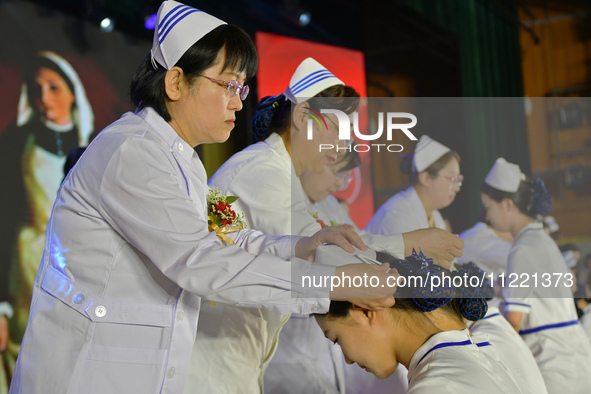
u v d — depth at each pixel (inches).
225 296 53.2
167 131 60.4
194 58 59.1
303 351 75.1
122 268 56.6
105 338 55.1
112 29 179.6
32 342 55.9
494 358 54.9
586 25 250.1
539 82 251.4
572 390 80.6
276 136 69.5
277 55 201.0
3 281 157.6
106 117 177.9
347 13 206.5
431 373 44.8
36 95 165.5
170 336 56.6
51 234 59.2
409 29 202.8
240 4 196.9
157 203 54.3
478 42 219.1
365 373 75.2
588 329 91.5
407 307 50.4
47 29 167.9
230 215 63.5
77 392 53.7
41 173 165.8
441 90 138.6
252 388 67.7
